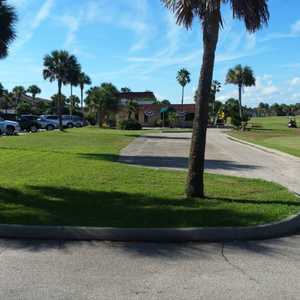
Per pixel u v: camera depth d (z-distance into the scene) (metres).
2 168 14.95
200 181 10.54
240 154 24.59
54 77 54.84
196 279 5.90
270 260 6.72
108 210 9.05
